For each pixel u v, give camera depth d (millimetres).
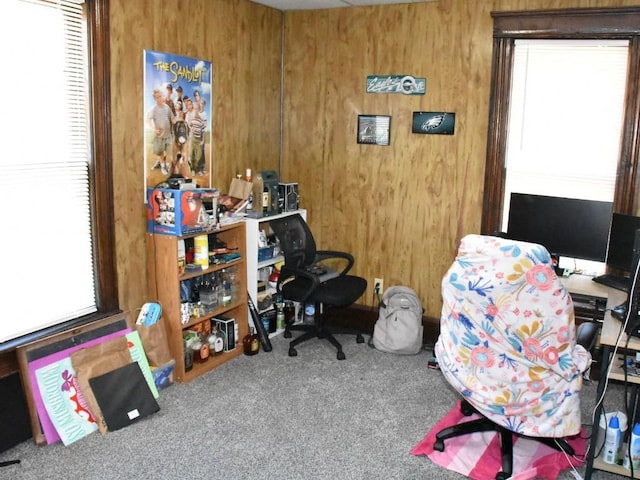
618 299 3133
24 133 2785
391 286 4484
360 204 4508
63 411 2857
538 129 3922
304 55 4523
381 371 3764
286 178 4766
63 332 2939
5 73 2668
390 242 4445
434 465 2742
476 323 2412
